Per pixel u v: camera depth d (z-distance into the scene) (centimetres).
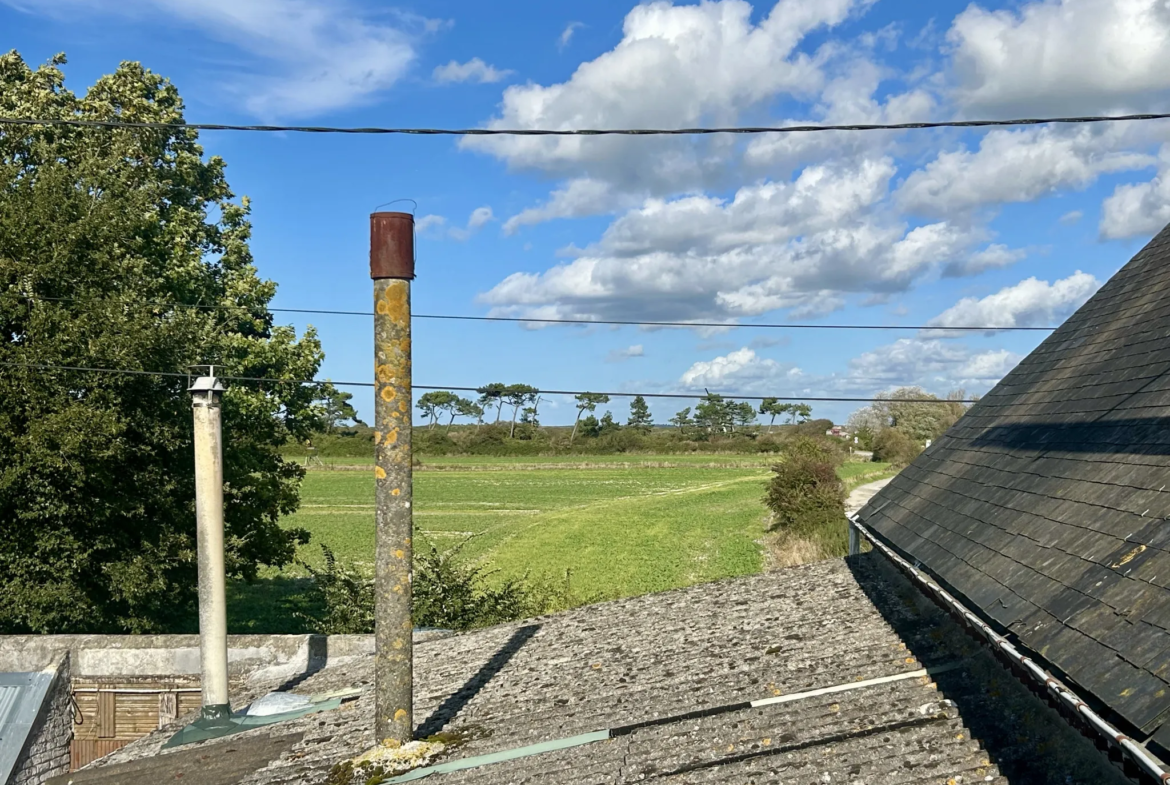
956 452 1180
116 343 1909
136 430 1978
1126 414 806
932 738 665
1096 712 475
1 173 2039
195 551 2092
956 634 854
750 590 1249
